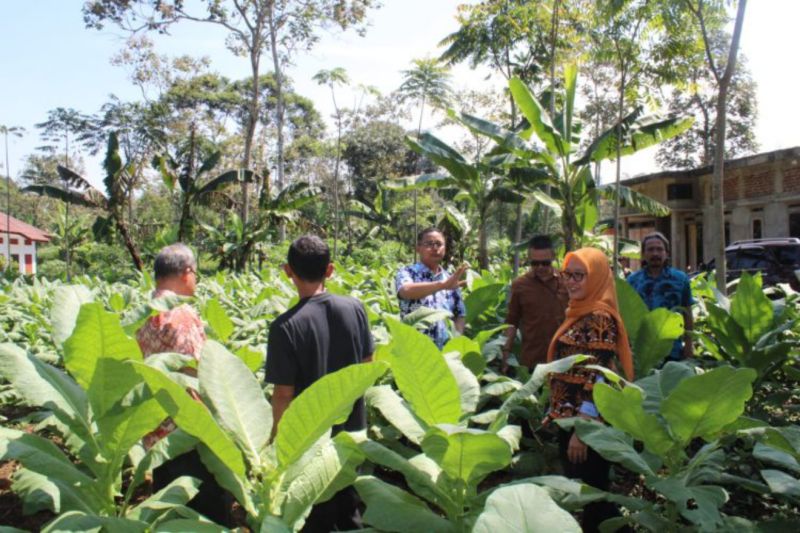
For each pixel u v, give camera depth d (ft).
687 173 71.05
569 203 39.50
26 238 136.87
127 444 7.84
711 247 70.95
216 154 69.41
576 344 10.52
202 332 10.25
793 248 49.11
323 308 9.74
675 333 14.14
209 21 89.40
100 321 7.62
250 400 8.07
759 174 64.54
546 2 48.21
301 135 164.04
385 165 148.05
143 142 115.34
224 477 7.79
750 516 12.20
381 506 7.70
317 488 7.68
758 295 15.43
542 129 36.94
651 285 17.61
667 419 8.82
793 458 9.12
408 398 8.31
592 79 66.90
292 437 7.39
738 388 8.25
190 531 6.49
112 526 6.58
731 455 13.26
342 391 7.20
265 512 7.50
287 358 9.31
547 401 13.98
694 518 7.64
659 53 30.48
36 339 23.57
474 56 57.00
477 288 19.45
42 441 7.70
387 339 14.80
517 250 44.52
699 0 25.67
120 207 66.69
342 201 139.54
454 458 7.55
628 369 10.57
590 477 10.31
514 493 5.61
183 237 70.54
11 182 204.95
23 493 7.52
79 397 8.21
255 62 90.74
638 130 36.45
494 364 17.49
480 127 38.75
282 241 97.96
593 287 10.56
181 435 8.46
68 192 63.87
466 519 7.54
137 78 110.42
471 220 76.74
